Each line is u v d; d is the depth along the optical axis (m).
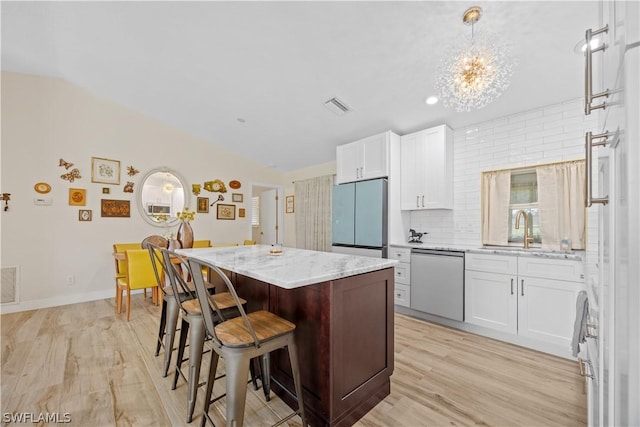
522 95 2.63
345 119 3.54
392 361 1.74
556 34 1.94
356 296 1.50
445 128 3.24
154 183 4.36
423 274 3.04
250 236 5.48
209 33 2.48
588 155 0.76
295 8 2.08
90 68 3.27
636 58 0.47
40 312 3.28
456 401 1.68
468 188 3.28
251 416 1.55
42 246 3.49
